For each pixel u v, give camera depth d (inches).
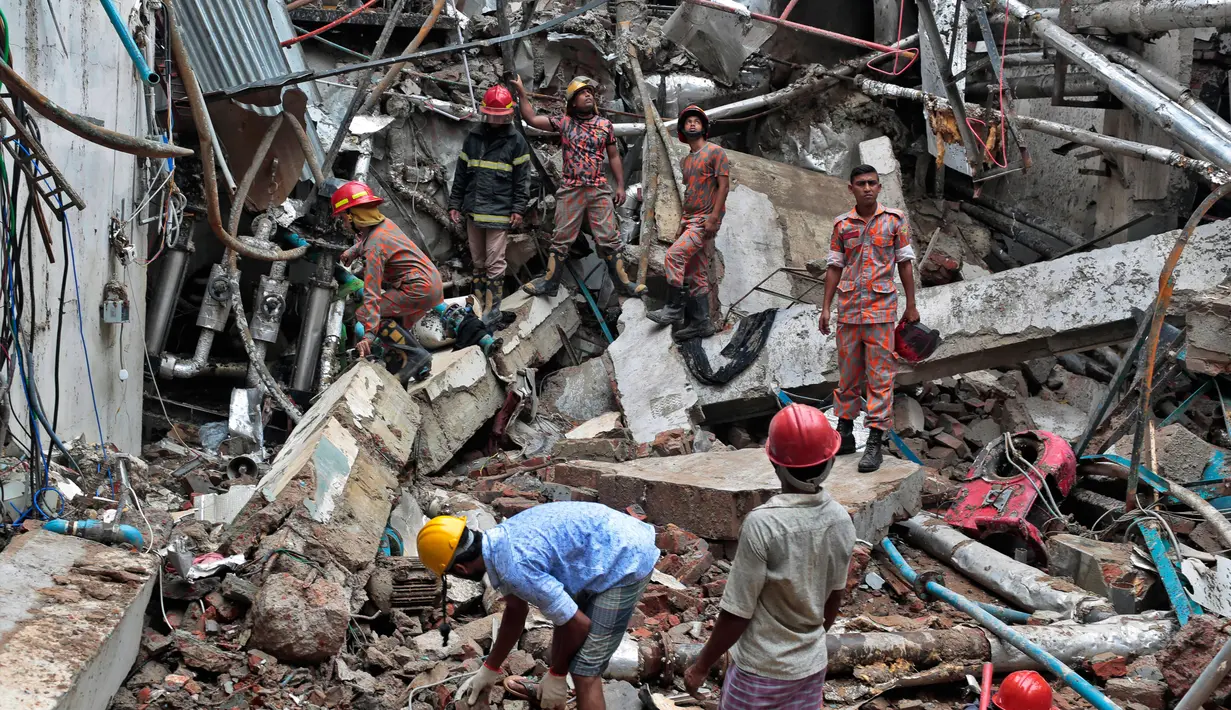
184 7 320.8
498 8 372.8
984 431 338.0
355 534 203.5
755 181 386.9
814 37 432.5
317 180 337.1
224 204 356.8
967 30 392.5
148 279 332.5
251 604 176.1
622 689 170.2
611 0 431.8
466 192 365.1
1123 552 228.1
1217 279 271.9
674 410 337.4
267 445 316.2
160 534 190.1
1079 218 460.8
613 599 142.9
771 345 335.9
